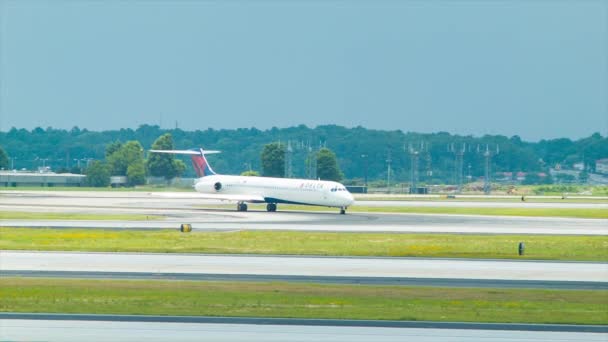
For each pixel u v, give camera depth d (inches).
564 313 5851.4
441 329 5369.1
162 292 6471.5
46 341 4958.2
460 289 6801.2
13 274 7357.3
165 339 5044.3
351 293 6555.1
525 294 6579.7
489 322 5565.9
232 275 7431.1
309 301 6200.8
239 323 5472.4
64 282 6914.4
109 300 6136.8
